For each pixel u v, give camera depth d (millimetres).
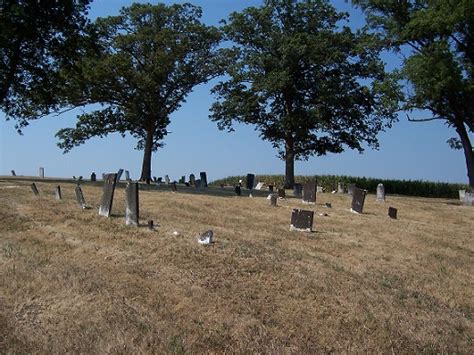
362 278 10969
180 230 13453
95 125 44281
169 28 43875
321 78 42156
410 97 33562
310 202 23844
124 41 43031
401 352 7910
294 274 10398
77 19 32406
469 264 13508
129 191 13812
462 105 34156
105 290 8945
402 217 21500
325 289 9805
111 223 13828
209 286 9469
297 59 41969
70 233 12688
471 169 36250
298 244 13508
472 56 34500
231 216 17625
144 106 44531
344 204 24438
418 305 9859
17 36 29141
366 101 42281
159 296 8922
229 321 8258
